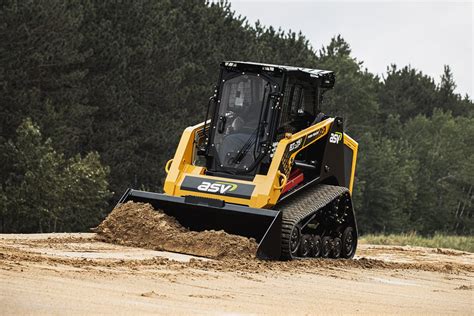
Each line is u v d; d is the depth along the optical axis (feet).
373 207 314.35
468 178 335.06
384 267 68.13
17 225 166.20
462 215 348.59
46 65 176.04
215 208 63.16
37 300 33.86
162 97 209.67
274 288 47.50
